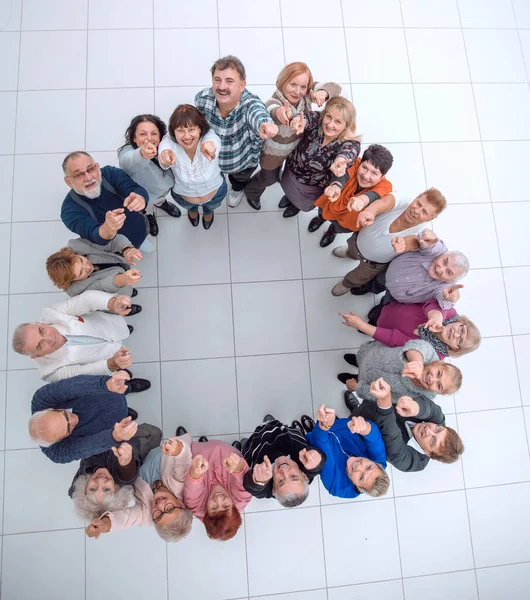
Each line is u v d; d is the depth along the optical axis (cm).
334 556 277
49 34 314
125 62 315
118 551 267
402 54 337
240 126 222
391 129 327
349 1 338
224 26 325
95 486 196
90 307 209
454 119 333
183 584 267
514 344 310
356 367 299
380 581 277
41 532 265
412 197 321
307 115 221
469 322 214
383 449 215
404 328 229
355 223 242
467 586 281
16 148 300
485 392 303
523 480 295
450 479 291
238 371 291
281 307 301
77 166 198
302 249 308
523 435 300
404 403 206
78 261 200
